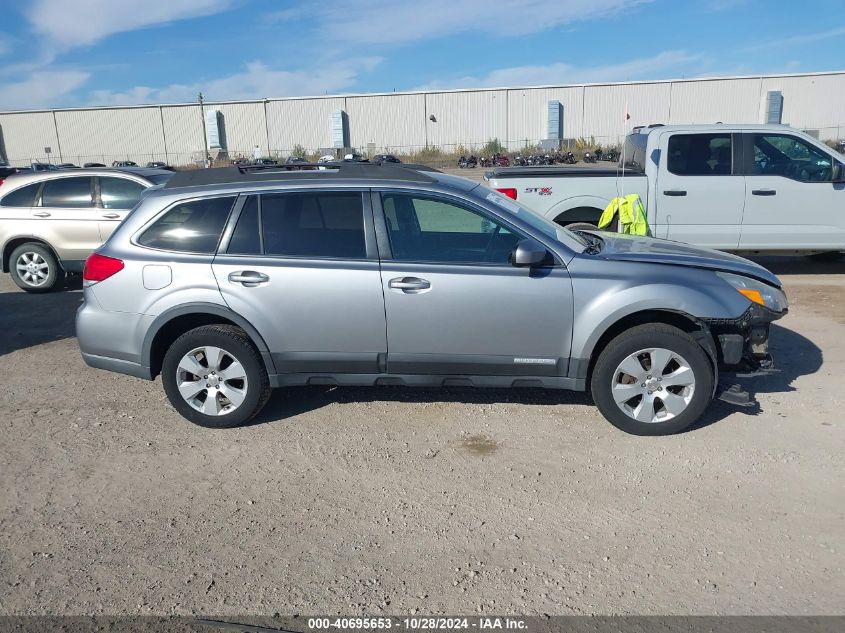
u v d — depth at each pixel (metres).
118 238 4.83
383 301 4.54
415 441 4.62
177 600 3.11
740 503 3.78
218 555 3.44
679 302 4.39
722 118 56.78
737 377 5.59
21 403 5.43
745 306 4.48
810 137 8.48
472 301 4.48
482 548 3.44
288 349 4.68
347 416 5.04
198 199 4.74
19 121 64.12
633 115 58.22
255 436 4.76
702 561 3.29
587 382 4.70
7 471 4.32
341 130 62.00
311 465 4.33
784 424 4.73
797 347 6.31
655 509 3.75
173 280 4.67
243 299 4.61
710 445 4.45
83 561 3.41
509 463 4.29
